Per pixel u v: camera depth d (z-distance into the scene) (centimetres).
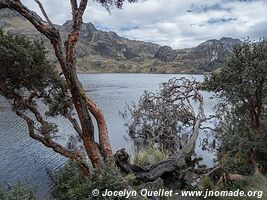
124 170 1180
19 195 745
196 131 1692
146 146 1894
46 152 1812
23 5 932
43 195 1138
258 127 1202
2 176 1394
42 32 948
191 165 1462
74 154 1061
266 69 1066
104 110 3494
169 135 1900
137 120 2189
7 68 1033
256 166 1100
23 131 2309
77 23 977
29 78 1091
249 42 1148
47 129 1095
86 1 985
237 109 1295
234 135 1219
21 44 1067
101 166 938
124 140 2100
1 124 2520
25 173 1445
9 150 1836
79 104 1002
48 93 1173
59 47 964
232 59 1162
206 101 4181
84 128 1002
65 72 976
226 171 1082
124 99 4591
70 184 923
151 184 1075
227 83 1182
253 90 1098
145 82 9281
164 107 2055
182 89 2427
